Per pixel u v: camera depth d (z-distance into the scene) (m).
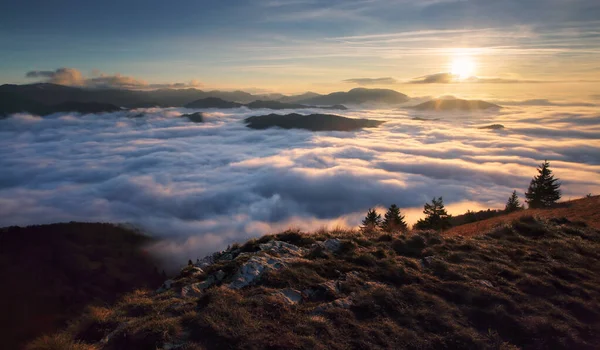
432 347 7.12
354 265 10.52
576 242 13.34
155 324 7.38
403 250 12.17
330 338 7.08
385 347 7.00
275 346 6.68
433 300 8.69
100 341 7.51
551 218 16.84
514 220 16.08
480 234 14.88
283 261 10.64
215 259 13.03
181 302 8.72
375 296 8.65
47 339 7.74
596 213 22.56
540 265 11.01
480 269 10.60
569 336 7.60
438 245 12.56
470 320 8.11
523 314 8.33
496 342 7.35
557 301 8.99
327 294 8.77
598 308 8.73
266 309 7.86
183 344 6.80
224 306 7.84
